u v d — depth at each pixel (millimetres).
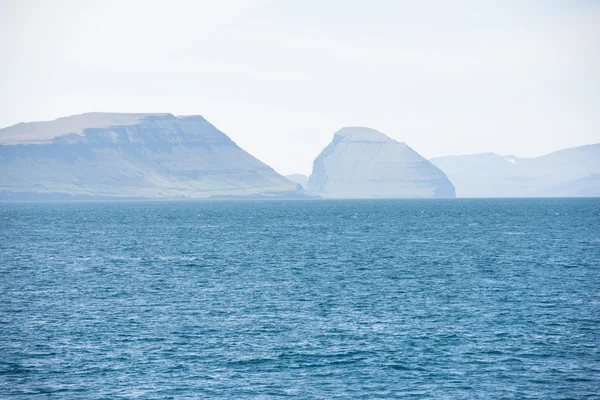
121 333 64688
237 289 90438
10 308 77000
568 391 48969
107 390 48938
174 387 49531
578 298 82625
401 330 65688
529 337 62938
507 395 48219
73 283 96312
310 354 57469
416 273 105625
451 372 52906
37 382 50562
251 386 49781
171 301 81438
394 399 47406
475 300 81500
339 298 83188
